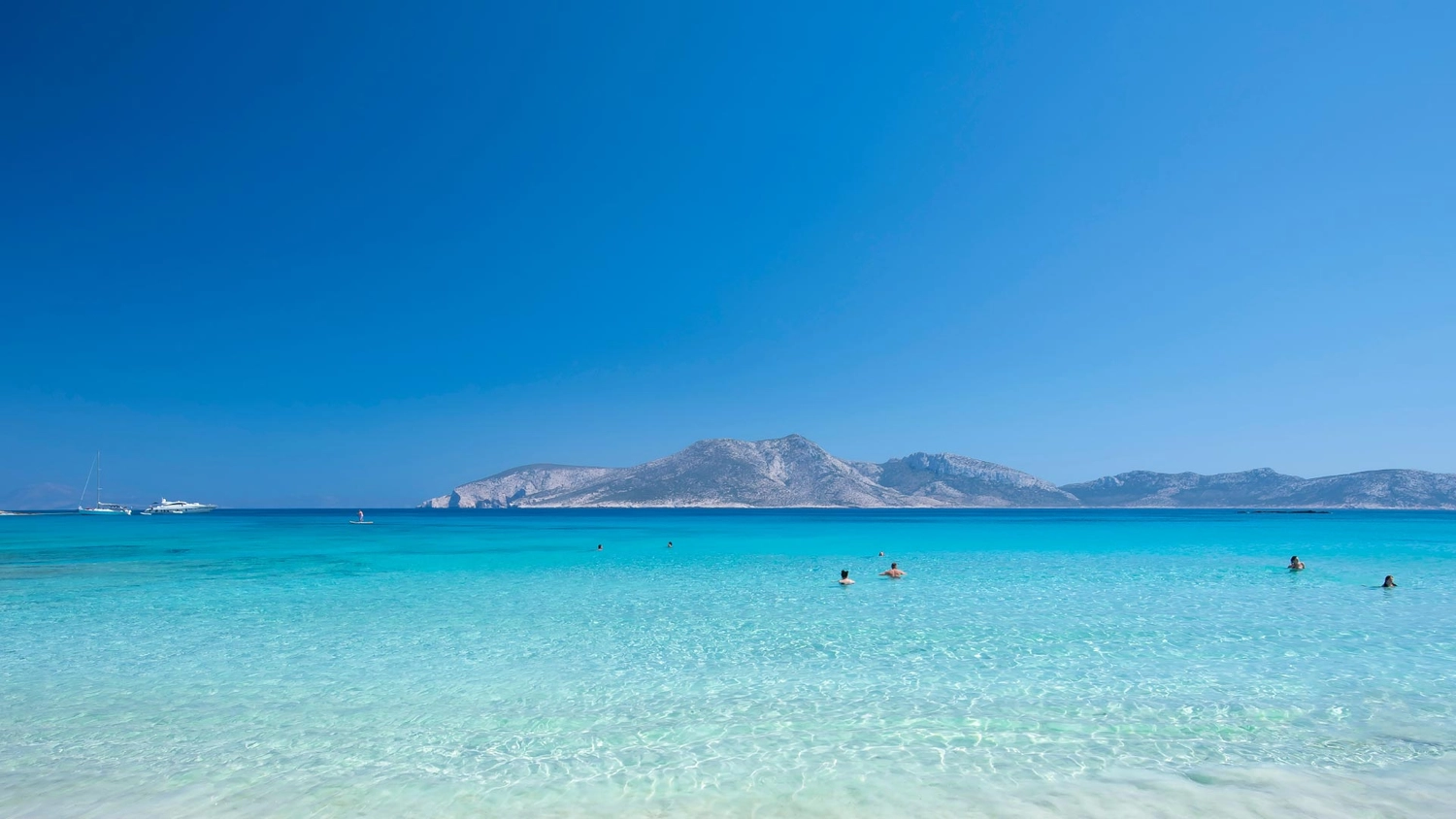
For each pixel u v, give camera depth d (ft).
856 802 25.27
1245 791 25.63
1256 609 61.57
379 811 25.11
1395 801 24.80
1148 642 48.73
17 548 146.10
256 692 39.32
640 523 344.90
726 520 406.62
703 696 38.01
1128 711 34.37
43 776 28.27
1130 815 23.91
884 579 87.81
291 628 57.00
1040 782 26.61
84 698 38.42
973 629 54.29
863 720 33.78
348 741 31.83
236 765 29.32
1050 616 59.41
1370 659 43.55
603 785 26.99
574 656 46.96
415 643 50.98
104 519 404.98
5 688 40.27
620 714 35.19
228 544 161.58
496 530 255.29
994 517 484.33
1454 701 35.45
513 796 26.20
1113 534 206.80
